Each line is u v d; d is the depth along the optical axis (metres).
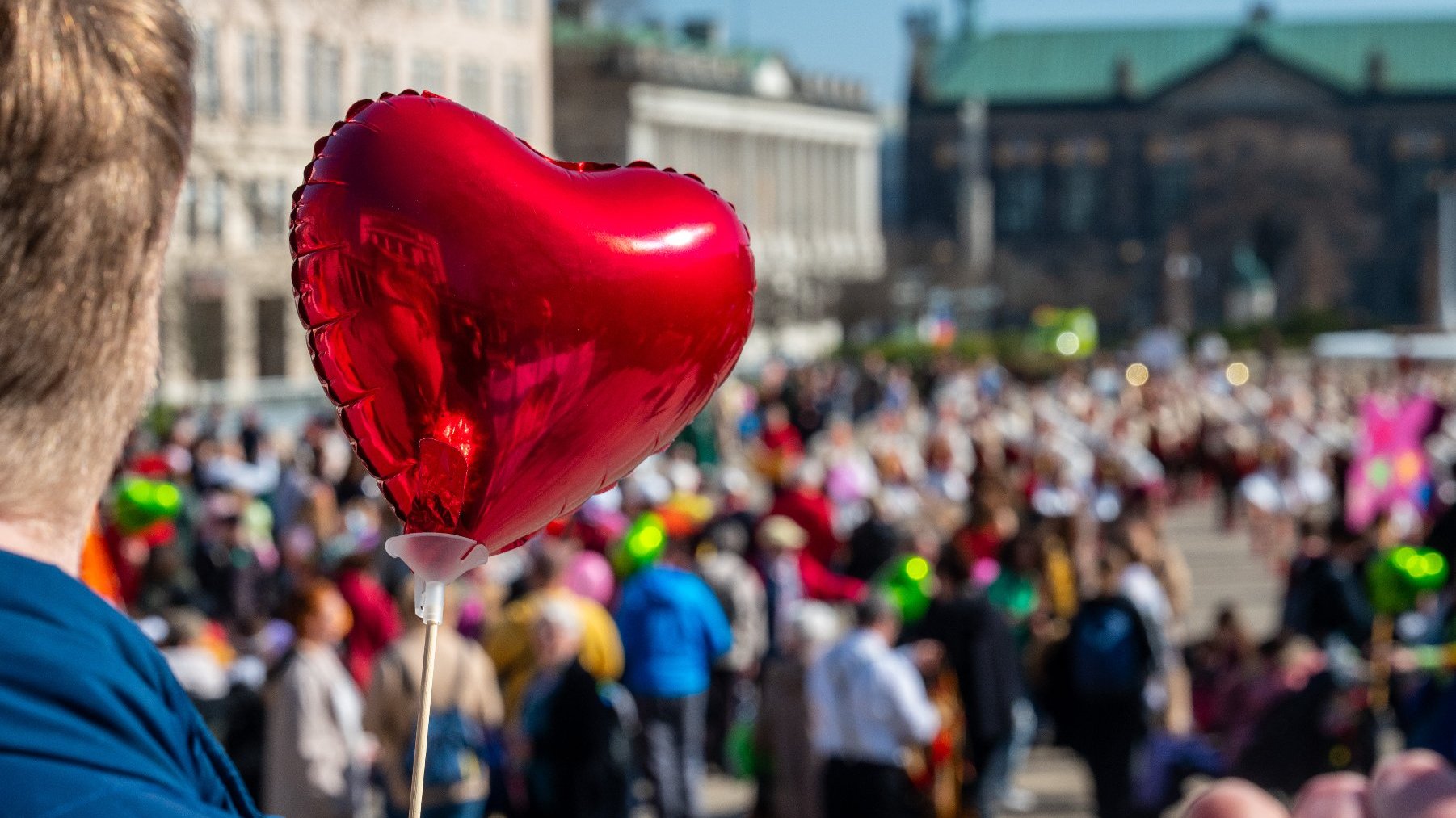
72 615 2.27
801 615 20.97
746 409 101.50
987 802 22.69
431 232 3.15
